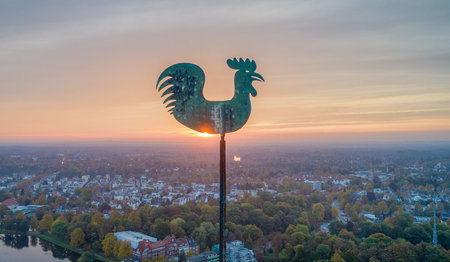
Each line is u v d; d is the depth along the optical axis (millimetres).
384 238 120750
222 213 11781
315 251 114938
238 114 12062
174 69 12477
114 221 148625
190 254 119188
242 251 118500
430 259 107000
